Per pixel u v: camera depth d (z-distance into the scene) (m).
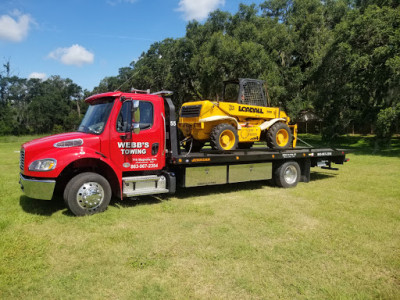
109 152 6.11
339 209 6.43
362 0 22.33
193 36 28.53
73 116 70.31
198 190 8.31
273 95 22.62
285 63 27.45
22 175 5.85
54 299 3.16
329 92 21.41
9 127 57.28
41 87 79.38
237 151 7.89
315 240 4.73
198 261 4.02
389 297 3.26
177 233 4.98
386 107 18.59
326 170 11.91
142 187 6.51
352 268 3.89
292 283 3.51
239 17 27.69
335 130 22.62
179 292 3.30
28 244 4.45
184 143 8.12
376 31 17.22
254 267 3.88
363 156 16.34
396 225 5.46
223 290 3.36
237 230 5.15
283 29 24.92
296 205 6.73
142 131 6.46
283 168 8.63
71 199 5.66
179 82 30.80
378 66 17.72
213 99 25.19
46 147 5.66
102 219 5.57
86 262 3.96
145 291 3.31
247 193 7.95
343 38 19.20
